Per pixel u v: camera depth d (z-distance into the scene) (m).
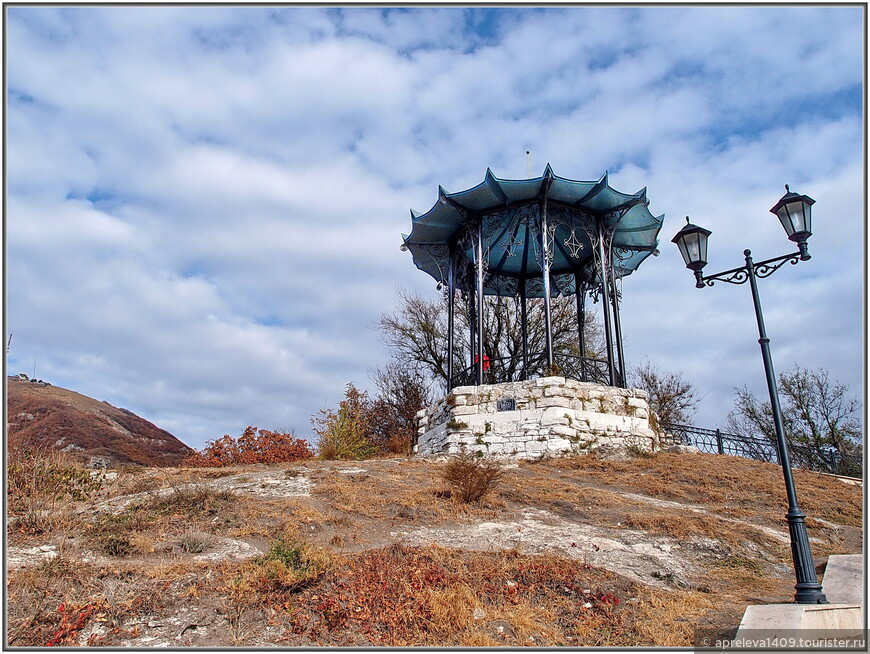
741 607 9.26
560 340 36.28
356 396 36.09
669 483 17.27
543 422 20.95
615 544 11.79
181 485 13.81
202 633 7.43
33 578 8.07
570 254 28.39
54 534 10.10
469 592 8.98
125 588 8.17
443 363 36.44
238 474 15.69
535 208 24.16
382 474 16.22
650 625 8.42
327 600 8.35
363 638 7.71
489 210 24.52
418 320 37.09
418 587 8.99
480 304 24.16
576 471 18.48
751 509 15.43
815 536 14.05
